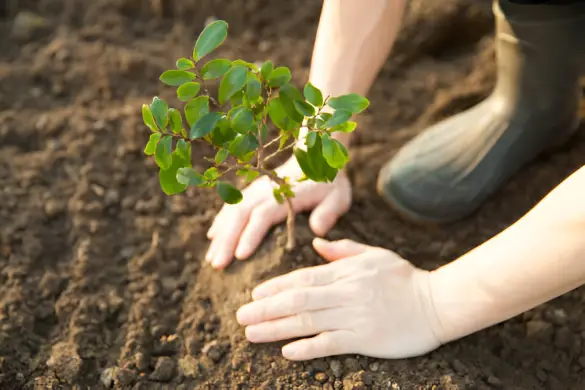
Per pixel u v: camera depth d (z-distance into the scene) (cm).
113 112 143
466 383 118
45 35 154
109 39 153
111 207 135
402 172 133
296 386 118
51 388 119
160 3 156
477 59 151
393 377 117
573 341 123
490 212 134
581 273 110
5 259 129
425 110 146
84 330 123
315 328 118
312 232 126
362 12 124
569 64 130
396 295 118
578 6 125
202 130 104
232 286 125
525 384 120
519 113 133
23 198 134
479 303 114
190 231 132
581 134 140
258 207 126
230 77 104
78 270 128
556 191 110
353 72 126
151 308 125
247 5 156
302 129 127
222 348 121
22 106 145
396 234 133
